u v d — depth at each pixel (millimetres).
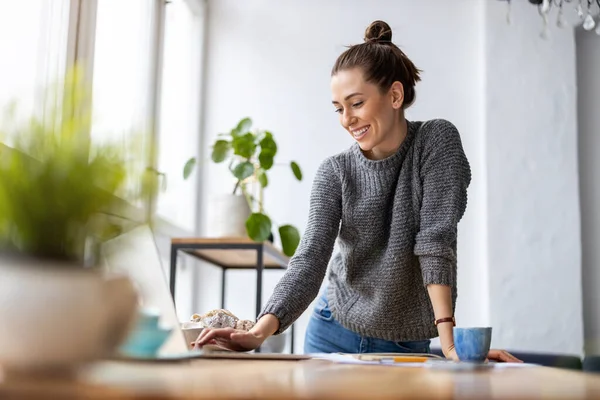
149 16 3920
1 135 635
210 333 1409
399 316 1858
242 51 4742
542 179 4453
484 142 4500
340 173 1892
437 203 1758
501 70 4543
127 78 3783
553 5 4574
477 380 735
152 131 741
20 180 621
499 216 4426
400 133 1854
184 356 912
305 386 594
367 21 4715
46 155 632
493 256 4398
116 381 597
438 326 1628
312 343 2031
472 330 1202
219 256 3469
